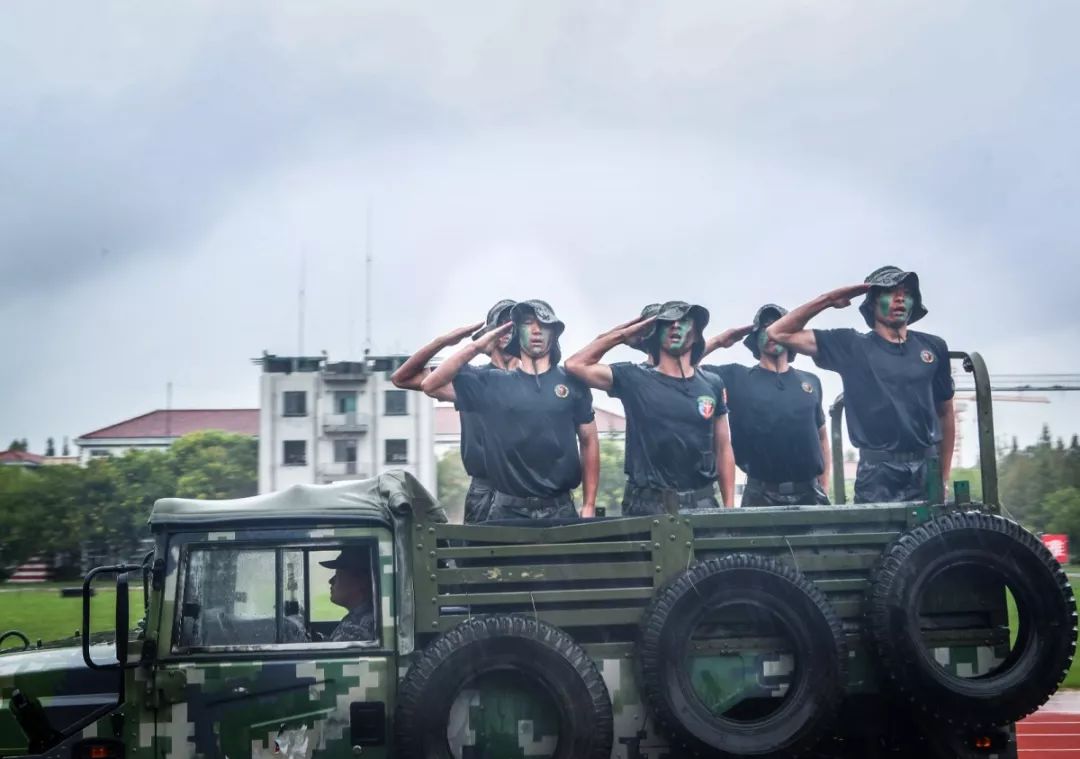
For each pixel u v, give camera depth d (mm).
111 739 5637
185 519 5746
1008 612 6086
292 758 5613
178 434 55781
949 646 5969
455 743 5629
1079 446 25609
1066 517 24578
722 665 5848
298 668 5652
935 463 6320
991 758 5938
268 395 40938
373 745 5641
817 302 7188
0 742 5852
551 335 7191
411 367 7062
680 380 7258
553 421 7078
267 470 40656
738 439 7758
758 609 5738
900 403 7176
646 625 5668
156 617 5676
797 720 5629
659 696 5586
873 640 5785
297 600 6012
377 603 5754
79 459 55656
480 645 5492
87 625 5582
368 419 40750
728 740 5562
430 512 5883
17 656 6293
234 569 5797
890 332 7289
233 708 5629
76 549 40250
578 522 6262
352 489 6023
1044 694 5742
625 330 7164
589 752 5492
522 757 5641
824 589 5938
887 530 6055
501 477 7039
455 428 43469
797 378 7777
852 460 9617
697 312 7242
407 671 5645
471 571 5805
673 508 6016
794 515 5992
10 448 58375
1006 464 26062
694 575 5672
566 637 5598
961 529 5789
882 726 6102
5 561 39469
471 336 7449
